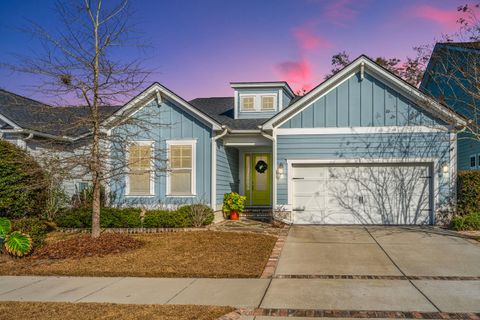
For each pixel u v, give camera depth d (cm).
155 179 1487
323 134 1430
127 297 677
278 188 1448
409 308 602
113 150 1188
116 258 948
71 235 1252
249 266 864
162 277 806
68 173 1097
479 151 1648
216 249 1022
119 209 1377
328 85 1413
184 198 1479
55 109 1119
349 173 1430
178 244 1087
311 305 621
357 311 593
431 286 713
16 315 589
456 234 1202
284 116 1444
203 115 1455
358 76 1417
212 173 1468
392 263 885
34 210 1378
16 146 1384
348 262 899
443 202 1368
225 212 1593
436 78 1773
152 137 1497
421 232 1245
